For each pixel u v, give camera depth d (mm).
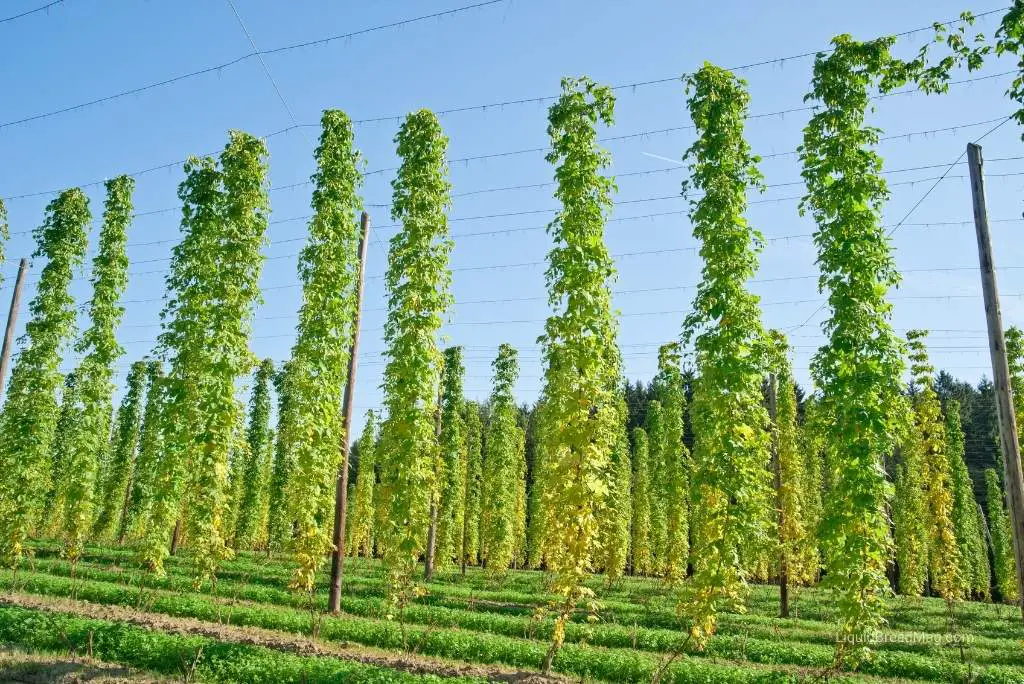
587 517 12930
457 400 36062
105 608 19000
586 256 13727
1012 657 18031
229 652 13148
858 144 13336
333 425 18875
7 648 14016
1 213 23719
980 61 12398
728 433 13172
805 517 34031
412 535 15375
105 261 23844
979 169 13336
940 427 26125
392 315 16484
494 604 25250
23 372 22594
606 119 14555
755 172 14008
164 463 19422
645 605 27875
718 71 14422
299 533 17969
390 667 13734
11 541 21844
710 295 13438
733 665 15586
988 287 12758
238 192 19172
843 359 12758
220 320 18312
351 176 20031
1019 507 11867
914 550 36250
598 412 13367
